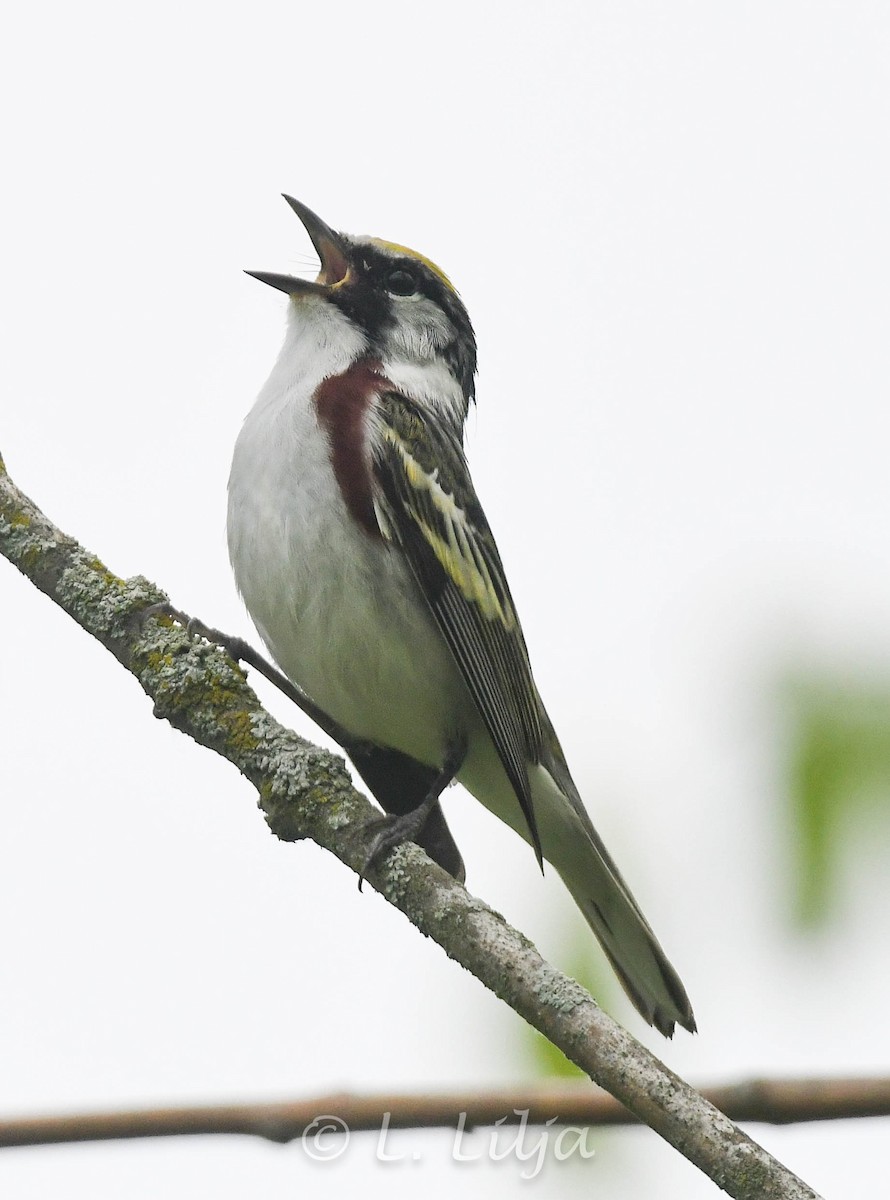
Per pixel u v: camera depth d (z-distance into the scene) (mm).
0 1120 6223
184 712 8250
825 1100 6293
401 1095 6473
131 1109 6301
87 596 8492
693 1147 6008
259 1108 6375
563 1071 8141
